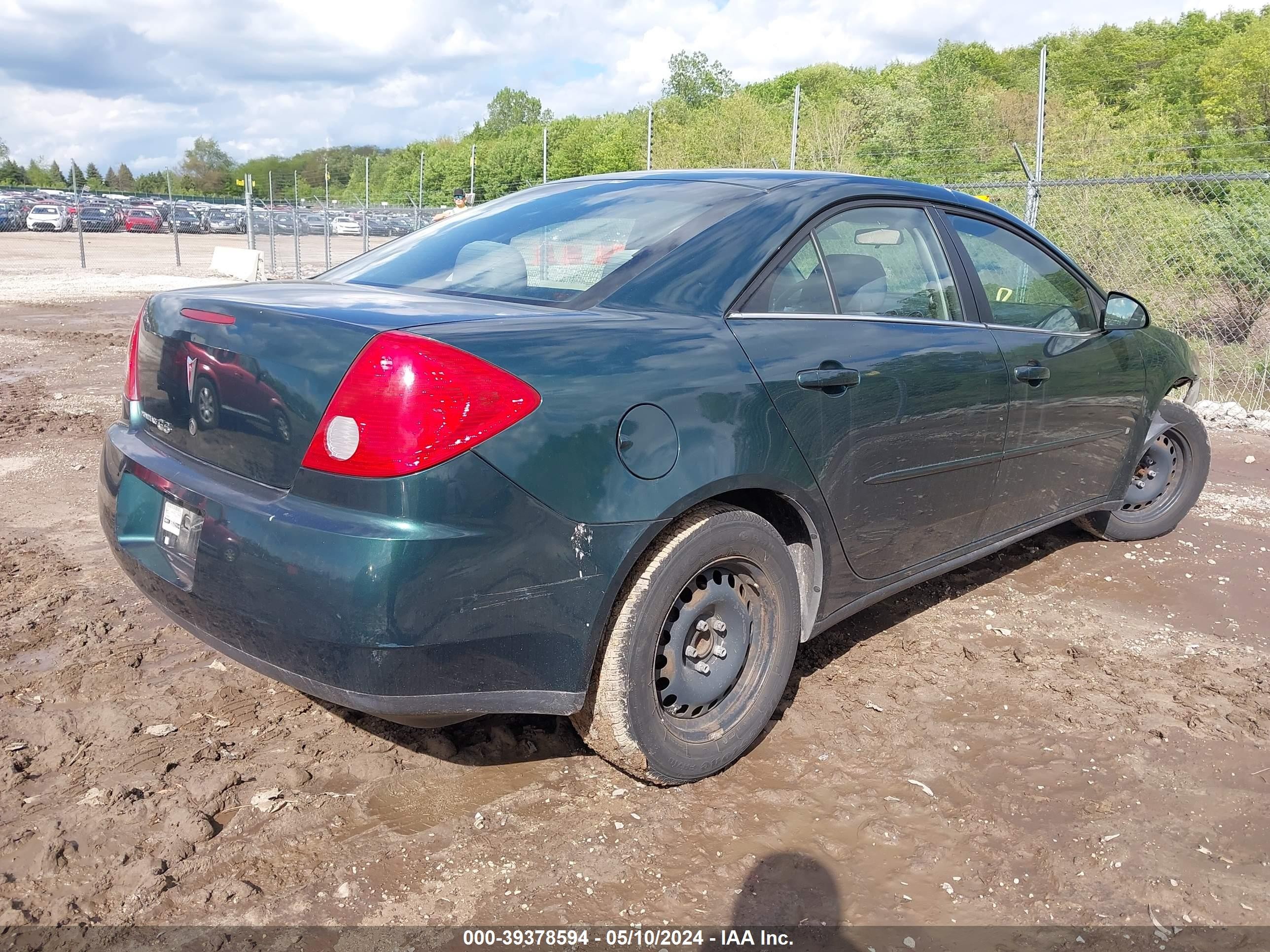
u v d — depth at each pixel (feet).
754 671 8.57
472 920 6.61
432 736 8.89
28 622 11.18
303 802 7.86
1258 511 17.79
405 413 6.24
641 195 9.70
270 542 6.52
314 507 6.54
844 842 7.57
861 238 9.69
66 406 23.79
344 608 6.24
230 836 7.38
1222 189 40.34
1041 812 8.05
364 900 6.76
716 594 8.09
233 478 7.16
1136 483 14.99
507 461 6.48
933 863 7.36
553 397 6.72
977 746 9.07
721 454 7.58
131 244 117.39
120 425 8.88
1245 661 11.21
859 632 11.60
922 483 9.84
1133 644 11.62
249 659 7.04
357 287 8.73
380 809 7.81
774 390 8.05
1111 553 14.88
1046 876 7.26
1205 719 9.67
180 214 153.89
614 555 7.00
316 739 8.84
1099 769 8.73
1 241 114.93
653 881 7.05
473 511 6.39
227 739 8.79
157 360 8.09
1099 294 13.14
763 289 8.54
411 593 6.23
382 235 134.21
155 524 7.69
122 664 10.20
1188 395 15.26
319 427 6.51
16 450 19.31
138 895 6.70
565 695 7.20
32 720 8.93
